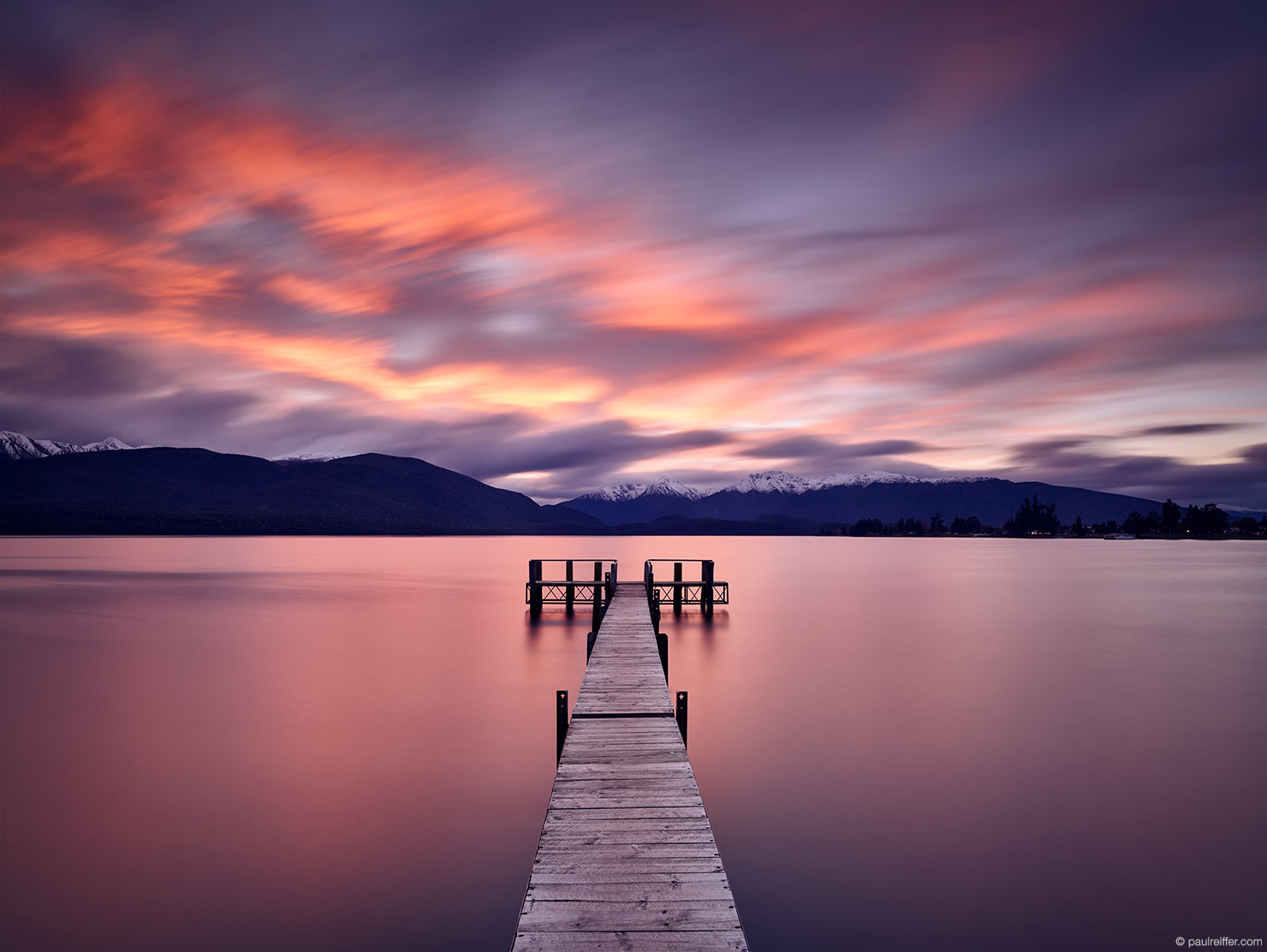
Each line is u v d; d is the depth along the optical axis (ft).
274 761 48.93
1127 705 63.41
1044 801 41.81
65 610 131.44
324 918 30.45
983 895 31.89
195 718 59.26
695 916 18.98
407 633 103.14
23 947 28.40
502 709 62.23
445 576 224.33
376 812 40.78
